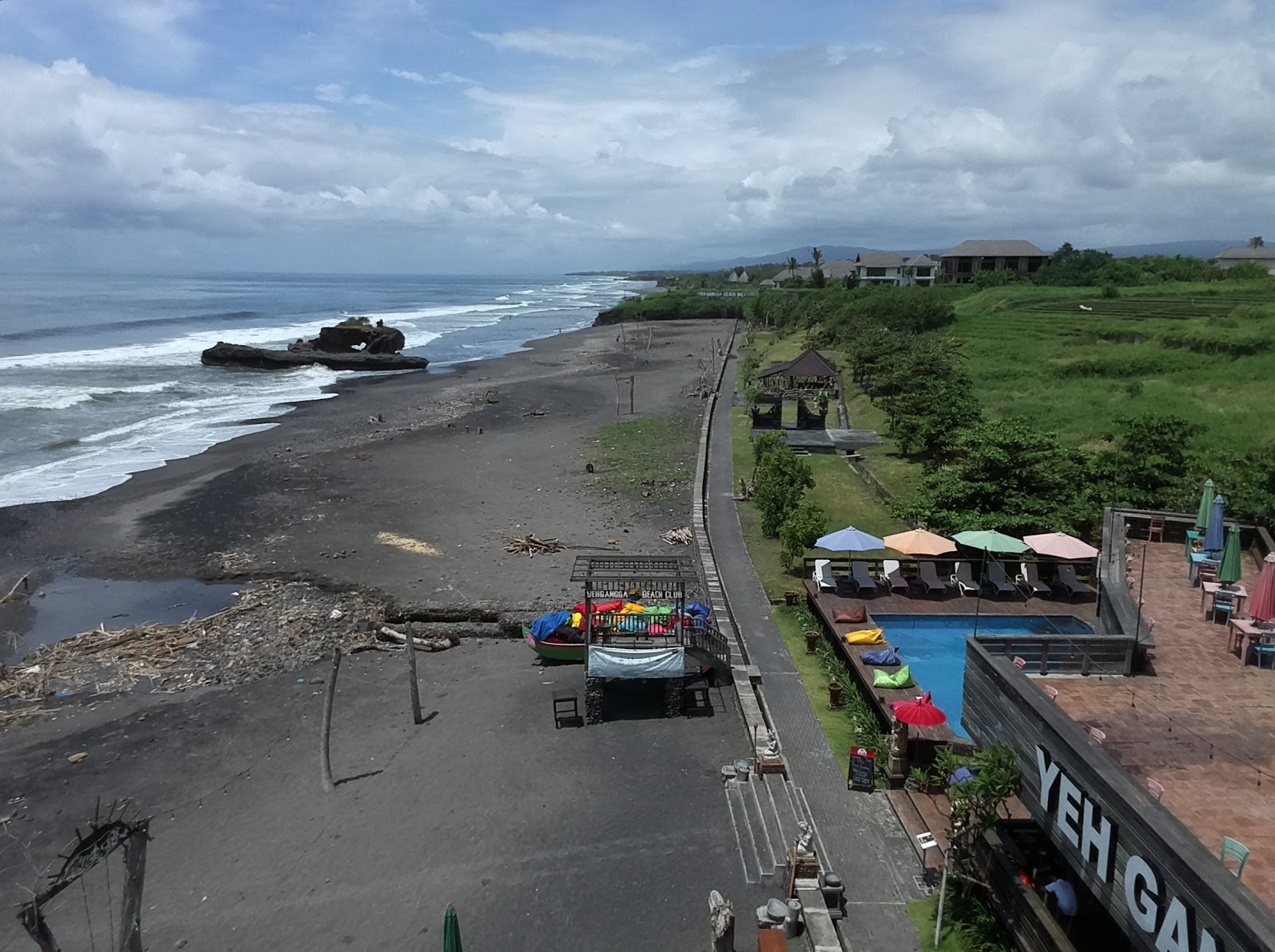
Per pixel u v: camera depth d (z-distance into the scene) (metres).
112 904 15.17
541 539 33.97
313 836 16.86
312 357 84.81
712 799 17.59
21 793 18.58
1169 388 47.06
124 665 24.28
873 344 66.56
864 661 21.33
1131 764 11.51
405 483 42.28
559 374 82.19
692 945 13.84
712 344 103.75
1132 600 16.97
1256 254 141.88
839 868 15.16
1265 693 13.49
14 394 64.44
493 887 15.23
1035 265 137.75
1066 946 11.28
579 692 22.53
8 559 32.56
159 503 38.97
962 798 12.69
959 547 27.75
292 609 27.89
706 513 36.91
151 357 89.00
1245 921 7.55
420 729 20.81
